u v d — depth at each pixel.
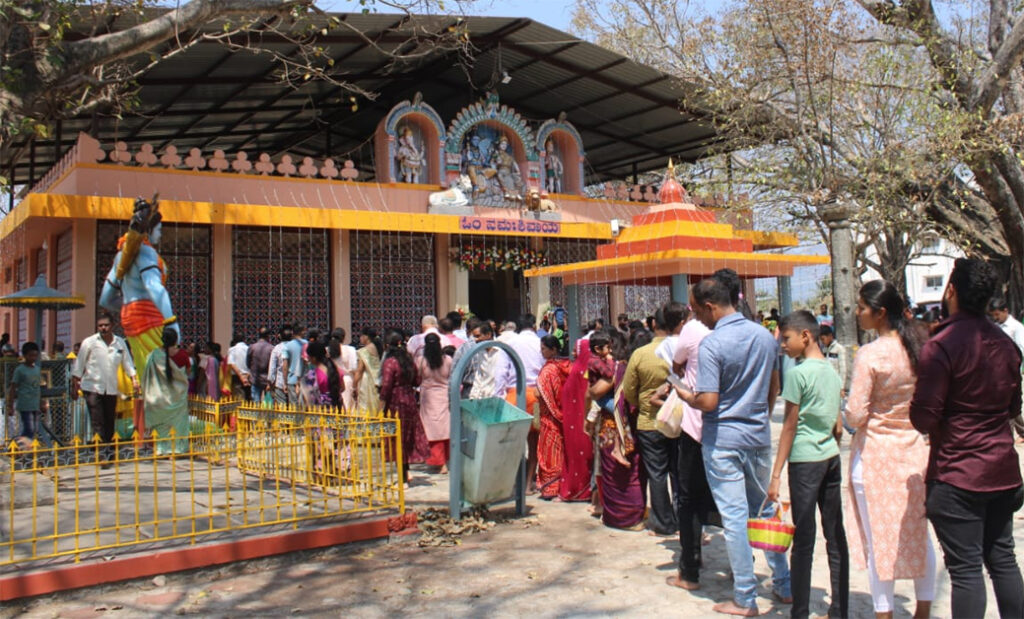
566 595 4.82
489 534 6.27
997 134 12.32
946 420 3.58
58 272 14.93
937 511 3.58
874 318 4.07
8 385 10.42
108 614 4.46
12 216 14.38
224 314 14.65
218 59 14.43
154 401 8.14
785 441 4.25
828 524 4.29
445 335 9.98
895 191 12.74
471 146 17.42
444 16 13.12
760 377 4.48
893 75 13.08
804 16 12.06
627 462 6.34
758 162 13.63
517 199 17.58
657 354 5.77
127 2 8.91
